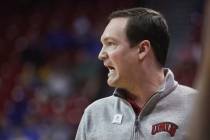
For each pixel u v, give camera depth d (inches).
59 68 917.2
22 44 1063.6
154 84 167.3
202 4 935.7
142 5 792.3
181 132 158.6
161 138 158.1
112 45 164.7
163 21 168.1
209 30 49.6
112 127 167.0
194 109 51.1
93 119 173.3
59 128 792.3
